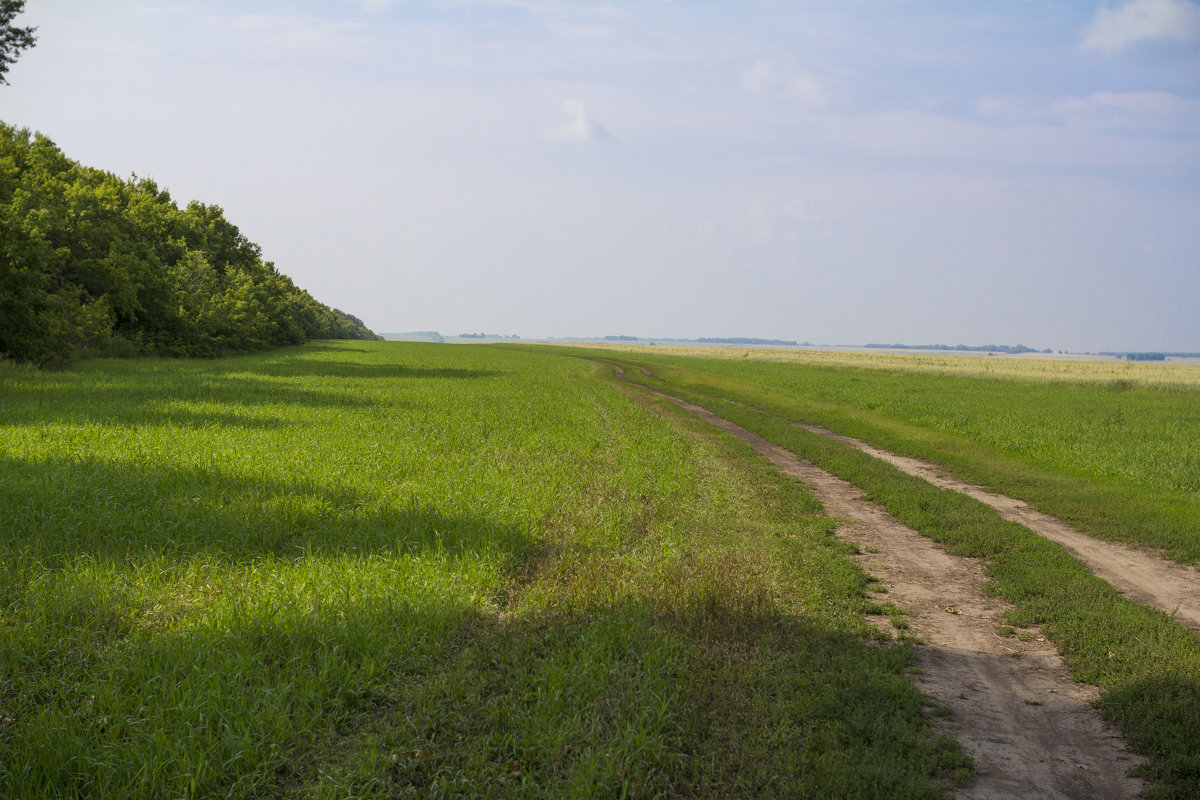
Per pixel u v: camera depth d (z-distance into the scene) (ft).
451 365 180.65
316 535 28.81
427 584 23.57
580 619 22.03
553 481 42.01
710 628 21.74
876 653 21.01
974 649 22.20
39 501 30.50
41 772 13.91
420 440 54.03
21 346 101.50
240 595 22.02
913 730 16.46
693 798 13.92
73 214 135.13
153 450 43.11
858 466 53.47
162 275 166.91
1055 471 56.03
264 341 233.55
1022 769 15.47
